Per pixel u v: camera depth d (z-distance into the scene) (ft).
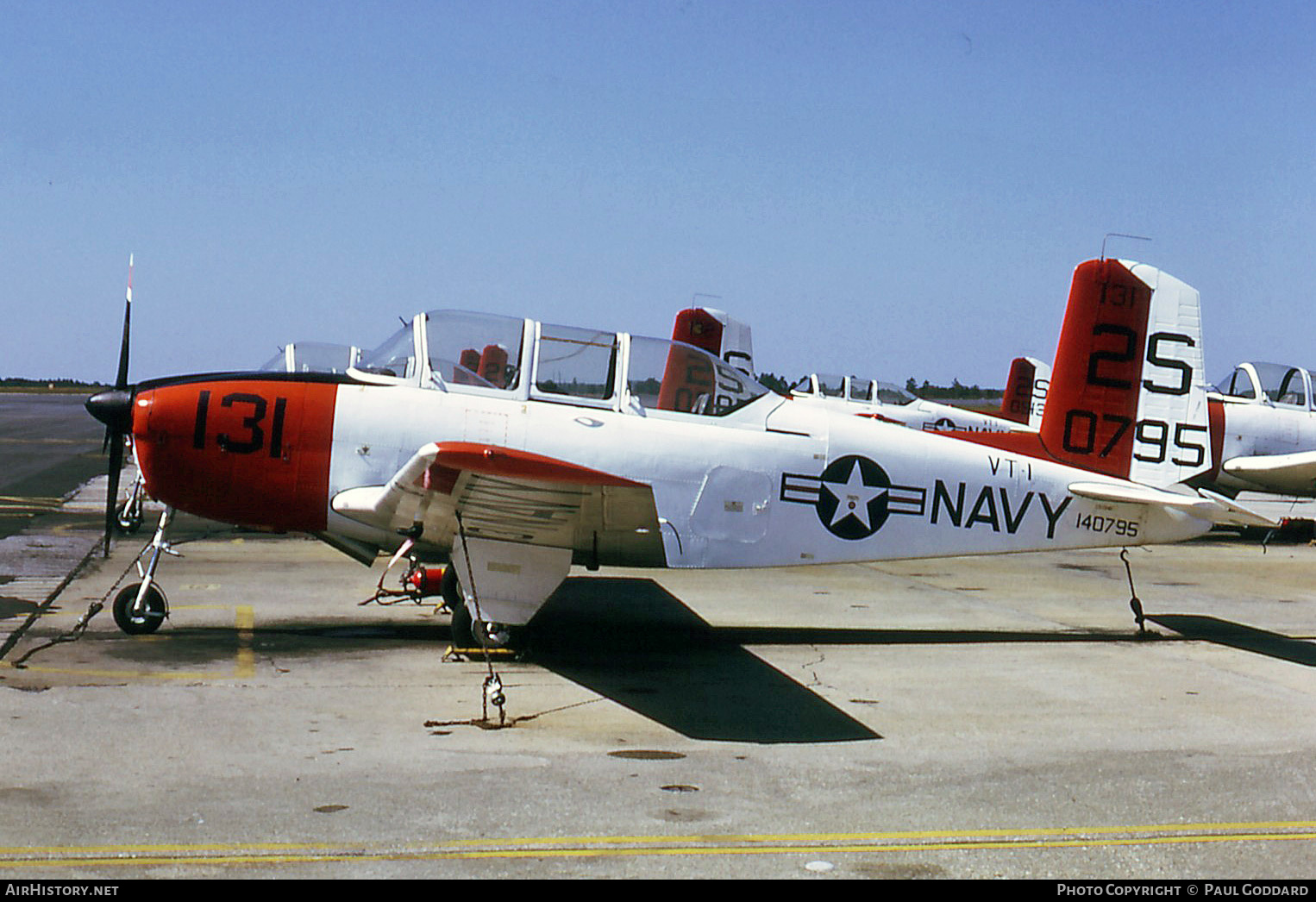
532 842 14.46
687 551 28.43
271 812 15.20
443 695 22.34
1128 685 24.99
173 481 26.81
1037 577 44.01
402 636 28.07
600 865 13.73
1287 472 57.62
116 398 28.12
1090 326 31.83
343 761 17.72
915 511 30.19
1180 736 20.57
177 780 16.47
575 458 27.43
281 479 26.78
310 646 26.61
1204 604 37.42
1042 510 31.17
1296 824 15.81
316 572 38.55
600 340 28.27
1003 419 84.74
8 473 74.74
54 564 38.19
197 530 50.39
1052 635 31.30
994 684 24.88
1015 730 20.83
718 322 65.57
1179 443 32.17
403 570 39.17
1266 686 25.02
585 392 28.09
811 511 29.32
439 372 27.48
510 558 25.27
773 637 30.01
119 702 20.85
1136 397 31.96
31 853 13.50
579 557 28.17
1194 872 13.94
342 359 46.62
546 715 21.16
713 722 20.95
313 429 26.73
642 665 26.03
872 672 25.93
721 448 28.53
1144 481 32.09
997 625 32.65
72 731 18.80
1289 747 19.94
